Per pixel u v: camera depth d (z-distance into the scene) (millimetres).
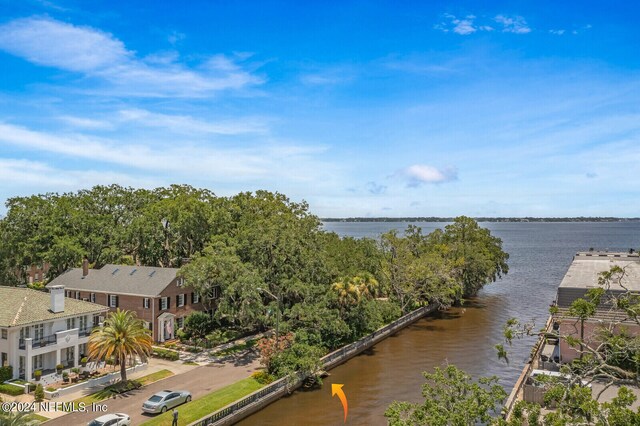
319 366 46844
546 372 38875
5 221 74625
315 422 38438
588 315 25766
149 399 37375
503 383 46250
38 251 73250
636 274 56344
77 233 77188
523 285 113250
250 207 80312
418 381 47594
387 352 58062
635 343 25094
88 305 49688
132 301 58156
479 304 89188
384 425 37750
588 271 59688
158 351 51469
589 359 26297
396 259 79000
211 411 37344
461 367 51656
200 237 75938
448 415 25766
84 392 41000
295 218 71938
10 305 45156
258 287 54000
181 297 60625
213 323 62406
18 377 42906
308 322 53531
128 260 80188
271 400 42094
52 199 82500
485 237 102062
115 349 41531
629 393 19875
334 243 79188
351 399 43125
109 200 86438
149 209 83312
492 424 24047
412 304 80438
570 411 21547
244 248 61750
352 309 57594
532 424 21312
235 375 46281
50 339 44594
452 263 85375
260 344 47938
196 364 49531
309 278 58156
